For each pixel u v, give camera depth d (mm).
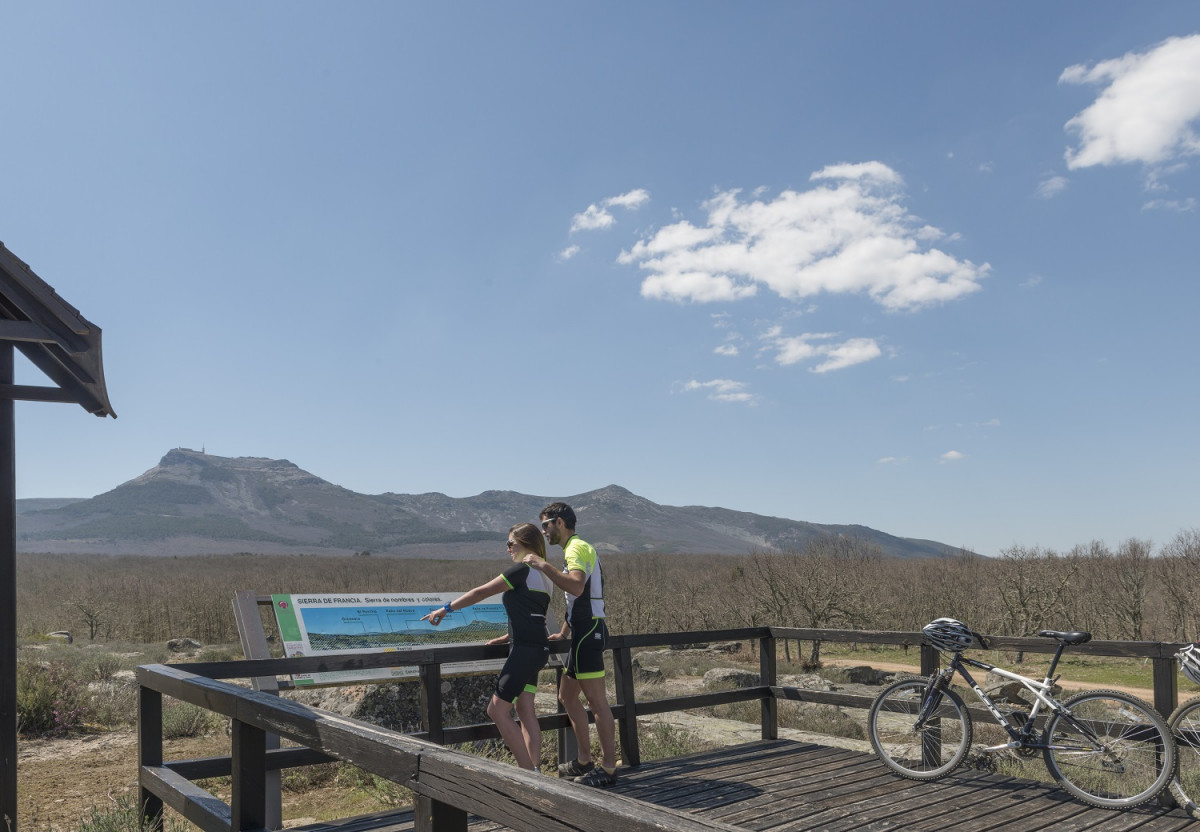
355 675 6695
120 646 27141
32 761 9328
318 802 7746
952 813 4945
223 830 3467
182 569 109500
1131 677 23859
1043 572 32000
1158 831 4605
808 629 6961
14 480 5332
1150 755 4996
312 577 77750
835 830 4633
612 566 64125
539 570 5500
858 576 36719
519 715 5602
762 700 7211
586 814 1771
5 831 5059
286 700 3188
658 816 1670
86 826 5559
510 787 1971
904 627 37719
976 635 5785
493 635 7691
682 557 100188
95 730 11227
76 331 5289
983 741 11172
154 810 4609
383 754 2432
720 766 6160
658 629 37219
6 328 5133
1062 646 5457
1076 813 4941
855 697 6363
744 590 37219
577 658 5621
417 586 77312
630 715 6336
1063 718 5320
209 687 3680
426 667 5543
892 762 5926
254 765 3385
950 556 42344
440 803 2209
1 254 5070
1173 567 31172
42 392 5461
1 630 5188
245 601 6441
